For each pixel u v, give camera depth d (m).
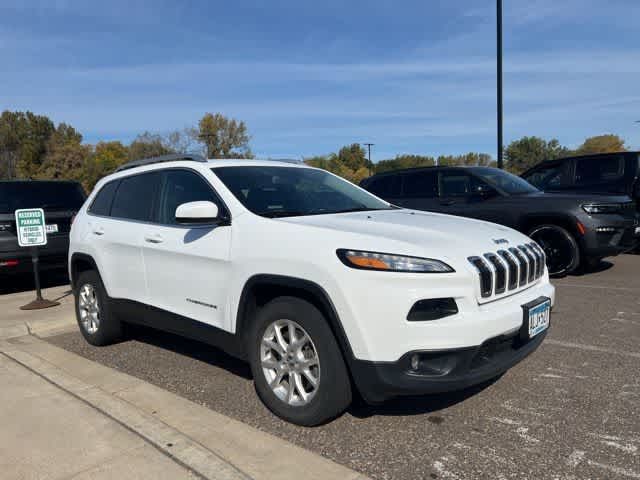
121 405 3.42
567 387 3.67
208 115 58.06
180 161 4.30
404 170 9.02
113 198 4.86
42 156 66.75
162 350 4.87
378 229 3.20
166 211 4.18
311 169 4.70
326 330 2.96
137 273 4.32
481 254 3.06
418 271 2.77
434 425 3.17
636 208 8.46
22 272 7.77
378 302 2.77
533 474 2.62
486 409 3.37
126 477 2.60
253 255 3.29
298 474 2.60
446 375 2.80
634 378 3.79
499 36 14.00
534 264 3.51
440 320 2.78
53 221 7.99
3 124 72.19
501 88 14.23
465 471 2.67
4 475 2.65
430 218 3.78
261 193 3.84
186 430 3.11
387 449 2.90
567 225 7.38
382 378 2.79
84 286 5.08
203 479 2.57
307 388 3.20
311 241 3.06
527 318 3.14
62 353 4.68
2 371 4.21
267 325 3.26
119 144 71.50
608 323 5.18
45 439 3.02
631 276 7.54
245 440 2.96
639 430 3.03
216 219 3.53
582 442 2.92
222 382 4.02
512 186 8.12
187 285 3.83
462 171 8.30
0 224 7.59
